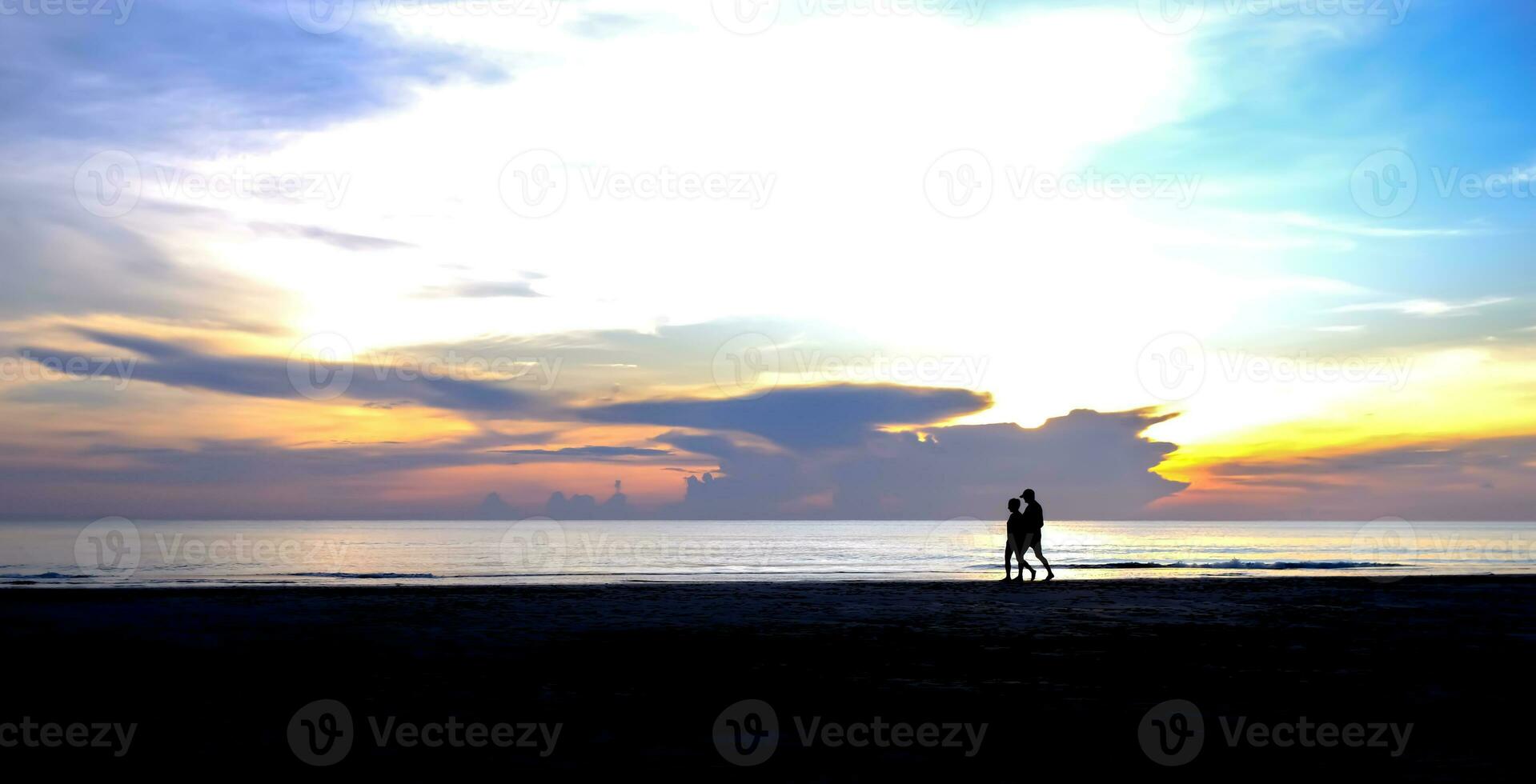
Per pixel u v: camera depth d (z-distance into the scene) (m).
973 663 9.77
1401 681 8.70
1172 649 10.76
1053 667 9.52
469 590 19.39
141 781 5.52
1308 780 5.47
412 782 5.53
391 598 17.11
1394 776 5.55
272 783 5.49
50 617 13.92
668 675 9.06
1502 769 5.71
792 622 13.50
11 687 8.41
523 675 9.08
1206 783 5.44
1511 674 9.07
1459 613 14.62
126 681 8.74
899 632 12.26
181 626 12.90
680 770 5.79
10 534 122.88
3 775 5.63
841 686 8.52
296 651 10.61
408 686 8.51
